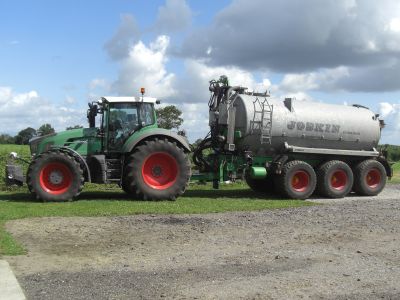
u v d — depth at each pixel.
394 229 10.29
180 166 14.57
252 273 7.08
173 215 11.66
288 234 9.70
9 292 6.09
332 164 16.61
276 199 15.68
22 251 8.06
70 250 8.26
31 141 15.26
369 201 15.48
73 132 14.95
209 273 7.06
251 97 16.03
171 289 6.34
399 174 29.48
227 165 16.08
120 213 11.71
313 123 16.42
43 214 11.39
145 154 14.32
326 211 12.68
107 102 14.90
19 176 14.43
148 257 7.89
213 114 16.41
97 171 14.50
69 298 5.99
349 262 7.73
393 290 6.42
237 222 10.88
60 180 13.89
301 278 6.88
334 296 6.16
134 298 6.01
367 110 17.88
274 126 15.88
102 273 7.01
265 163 16.11
